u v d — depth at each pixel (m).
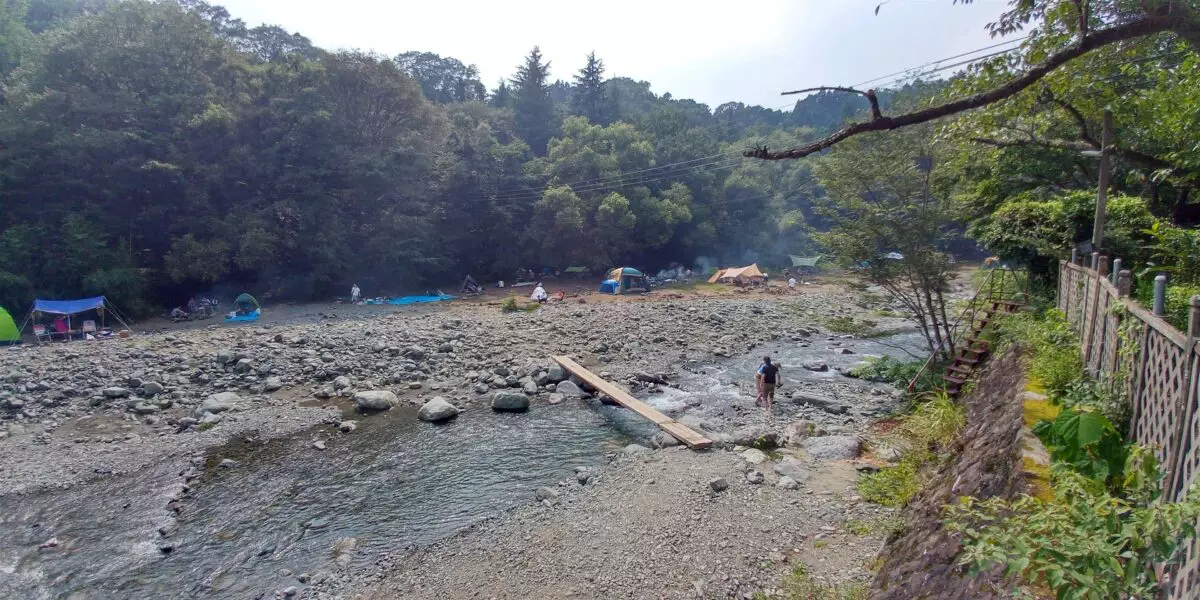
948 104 4.80
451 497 10.75
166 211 37.59
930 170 15.17
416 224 46.31
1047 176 15.91
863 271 16.12
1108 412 5.41
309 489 11.15
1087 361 7.48
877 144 14.90
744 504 9.42
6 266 30.27
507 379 18.23
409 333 23.83
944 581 4.68
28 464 12.11
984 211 17.91
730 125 112.00
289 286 41.00
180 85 38.69
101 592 8.13
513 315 29.59
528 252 51.84
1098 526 3.17
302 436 13.84
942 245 15.89
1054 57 4.74
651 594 7.29
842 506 9.18
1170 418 4.14
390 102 46.19
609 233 51.03
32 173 33.38
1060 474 4.10
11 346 23.02
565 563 8.10
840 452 11.55
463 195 51.19
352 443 13.43
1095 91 8.80
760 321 28.86
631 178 57.34
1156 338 4.68
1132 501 4.03
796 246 63.91
